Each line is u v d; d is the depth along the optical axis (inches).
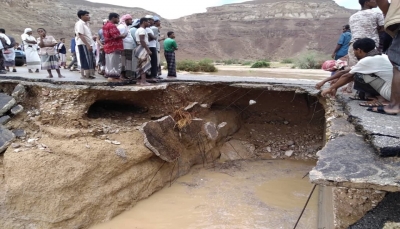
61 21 2637.8
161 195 282.4
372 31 247.6
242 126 424.8
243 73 763.4
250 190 296.8
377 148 129.4
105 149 251.1
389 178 107.9
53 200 217.6
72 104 273.9
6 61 414.6
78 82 289.3
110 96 301.7
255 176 330.0
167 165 304.2
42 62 322.3
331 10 4217.5
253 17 4247.0
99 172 243.0
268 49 3850.9
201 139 348.8
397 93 183.8
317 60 1138.0
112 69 298.0
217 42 3907.5
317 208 259.8
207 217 249.4
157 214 253.0
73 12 2888.8
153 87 300.4
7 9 2273.6
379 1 173.8
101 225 235.5
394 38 172.7
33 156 228.1
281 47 3828.7
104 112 320.5
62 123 269.1
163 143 293.7
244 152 388.5
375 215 119.8
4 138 241.9
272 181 318.0
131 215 250.5
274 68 1109.7
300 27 4003.4
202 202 272.4
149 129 285.7
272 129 423.2
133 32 331.0
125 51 325.1
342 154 134.3
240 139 405.4
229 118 404.2
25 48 408.8
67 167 230.7
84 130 265.4
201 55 3570.4
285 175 334.3
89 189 236.2
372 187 105.7
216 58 3587.6
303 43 3811.5
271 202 273.9
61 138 250.5
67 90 276.5
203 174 331.0
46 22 2466.8
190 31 4072.3
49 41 319.6
